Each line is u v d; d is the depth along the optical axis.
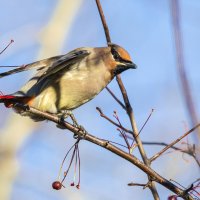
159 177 8.94
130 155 9.07
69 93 11.57
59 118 9.90
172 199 8.58
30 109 9.91
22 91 10.36
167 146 9.51
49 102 11.23
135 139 9.70
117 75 10.63
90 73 11.88
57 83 11.43
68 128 9.83
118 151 9.09
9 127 14.04
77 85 11.60
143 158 9.51
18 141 13.91
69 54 11.00
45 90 11.20
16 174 13.33
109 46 12.38
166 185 8.89
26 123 14.16
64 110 11.70
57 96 11.35
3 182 13.09
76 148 9.52
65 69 11.61
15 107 10.12
